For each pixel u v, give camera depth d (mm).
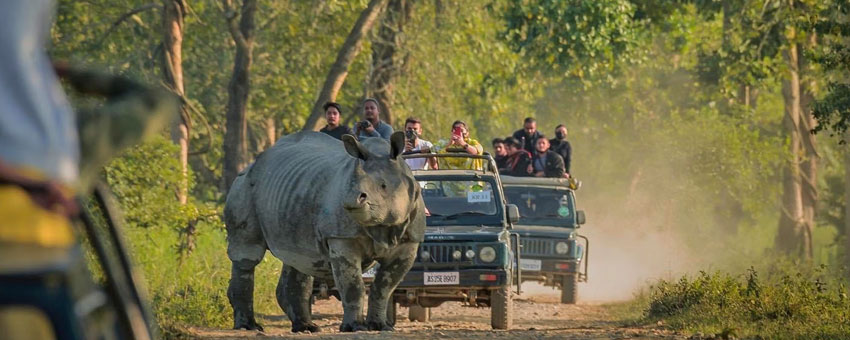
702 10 46156
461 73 47156
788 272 32750
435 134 44812
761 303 19547
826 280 31938
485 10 47531
